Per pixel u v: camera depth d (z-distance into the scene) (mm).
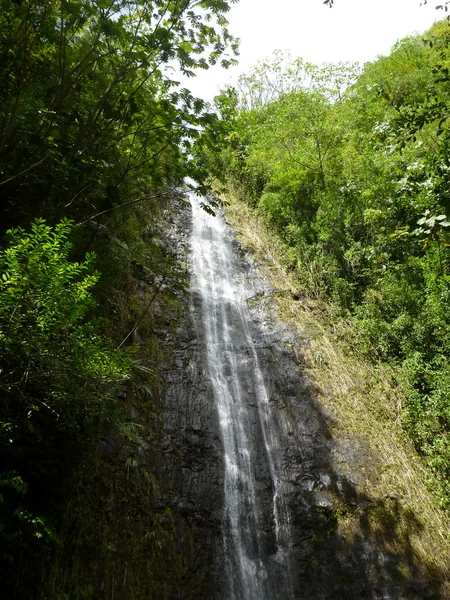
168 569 5465
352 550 6293
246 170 16938
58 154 5746
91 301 3932
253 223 14570
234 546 6219
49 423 4645
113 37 5801
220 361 8906
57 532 4676
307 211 13555
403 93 14781
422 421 7801
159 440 6699
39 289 3547
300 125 14078
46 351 3703
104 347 4586
